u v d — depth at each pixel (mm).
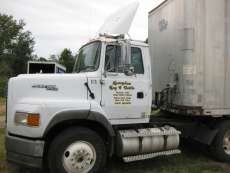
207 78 6336
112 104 5758
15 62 59219
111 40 5781
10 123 5363
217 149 6746
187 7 6258
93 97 5625
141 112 6055
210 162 6711
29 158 5051
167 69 7016
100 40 5766
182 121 6859
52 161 5102
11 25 59219
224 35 6484
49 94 5418
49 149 5156
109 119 5758
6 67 49344
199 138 6977
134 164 6449
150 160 6746
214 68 6395
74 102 5367
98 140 5422
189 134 6891
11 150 5238
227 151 6824
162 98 7023
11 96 5457
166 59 7074
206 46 6320
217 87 6434
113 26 6184
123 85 5848
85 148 5305
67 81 5512
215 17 6391
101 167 5453
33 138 5102
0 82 26484
